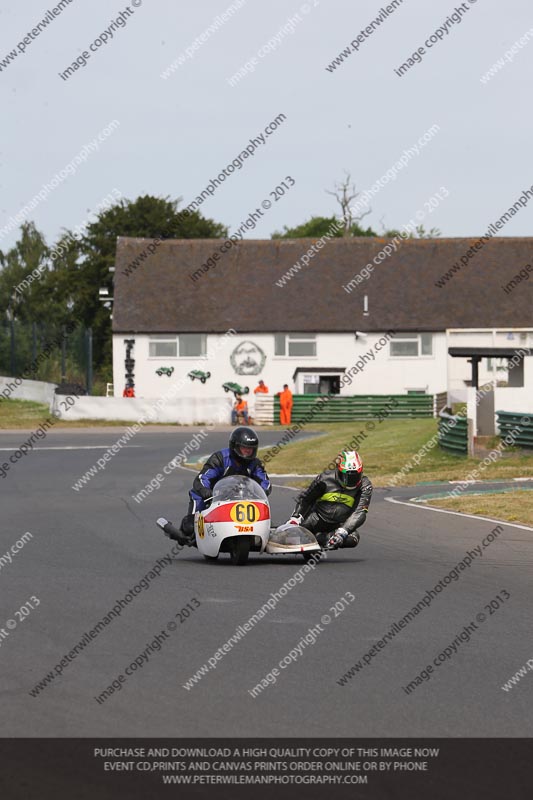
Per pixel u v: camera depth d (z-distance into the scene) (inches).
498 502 1782.7
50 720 592.1
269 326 5383.9
